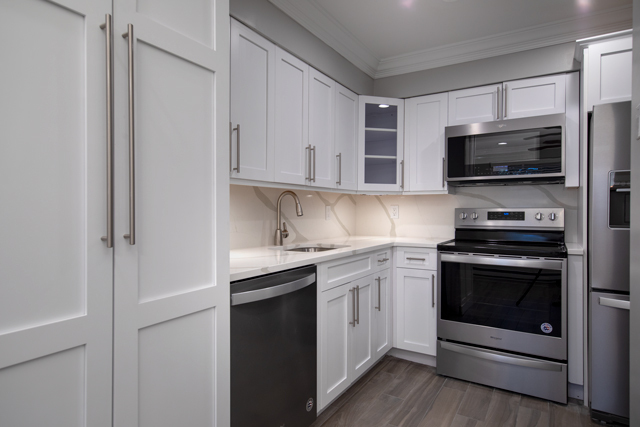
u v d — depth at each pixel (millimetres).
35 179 775
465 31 2465
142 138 977
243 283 1383
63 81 817
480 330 2301
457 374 2381
